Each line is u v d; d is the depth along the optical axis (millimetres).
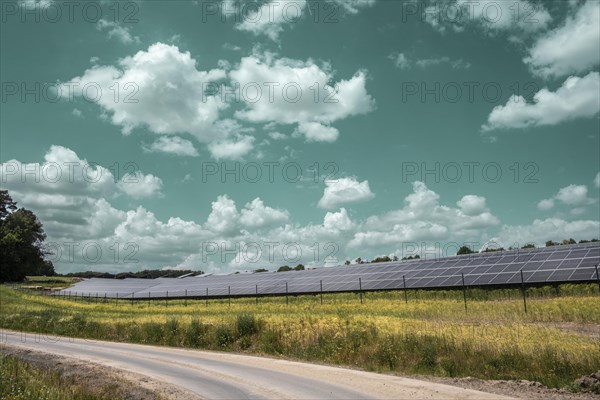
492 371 18516
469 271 52812
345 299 53844
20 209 127500
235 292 74188
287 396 15289
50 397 18781
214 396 16047
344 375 19078
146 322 40625
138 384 19219
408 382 17078
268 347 28172
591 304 31703
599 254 46344
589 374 16719
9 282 119812
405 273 59469
